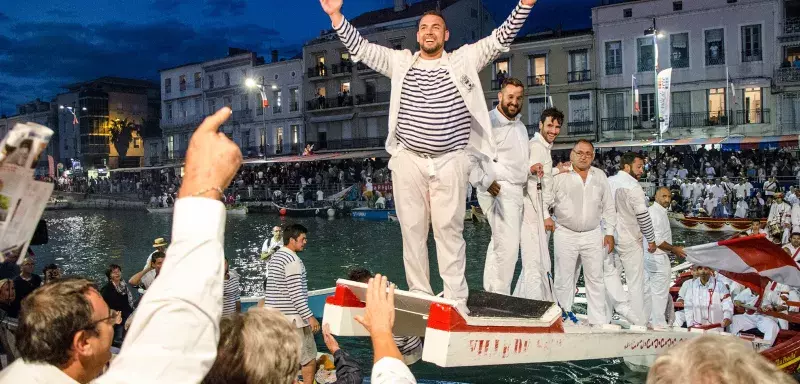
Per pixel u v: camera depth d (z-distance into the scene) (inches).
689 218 1084.5
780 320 387.9
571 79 1750.7
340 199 1625.2
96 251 1060.5
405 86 175.3
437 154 175.5
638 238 329.4
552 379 332.8
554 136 271.9
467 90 173.5
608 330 225.9
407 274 185.5
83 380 88.0
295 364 87.4
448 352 154.7
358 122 2138.3
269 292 285.9
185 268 64.5
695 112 1627.7
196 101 2642.7
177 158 2721.5
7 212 58.9
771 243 320.2
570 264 295.7
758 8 1541.6
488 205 245.6
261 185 1948.8
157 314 62.6
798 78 1510.8
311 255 912.9
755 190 1147.9
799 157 1381.6
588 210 289.0
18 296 341.4
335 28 170.4
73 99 3085.6
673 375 61.7
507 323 171.9
